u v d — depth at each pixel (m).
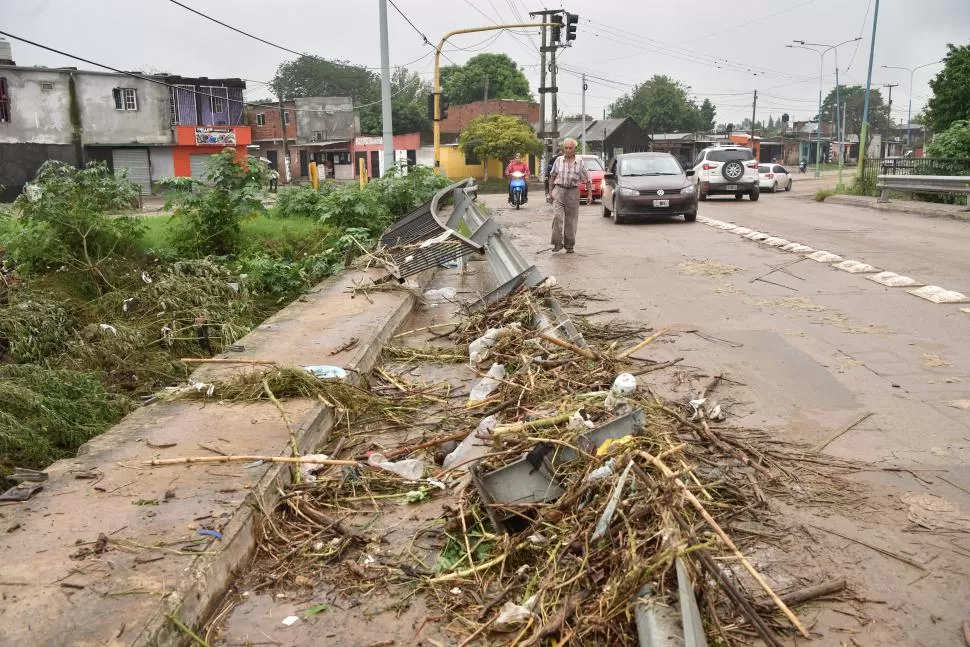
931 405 5.46
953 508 4.02
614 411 4.55
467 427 5.00
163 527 3.52
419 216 12.18
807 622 3.13
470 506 3.95
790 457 4.63
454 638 3.11
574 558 3.36
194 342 8.55
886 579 3.42
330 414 5.27
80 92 40.75
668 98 91.56
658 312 8.42
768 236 14.12
